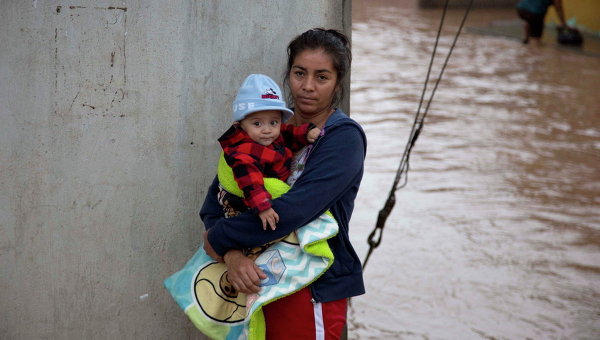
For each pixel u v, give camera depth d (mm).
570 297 5102
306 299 2340
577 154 8945
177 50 2848
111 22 2768
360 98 11781
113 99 2826
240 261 2303
